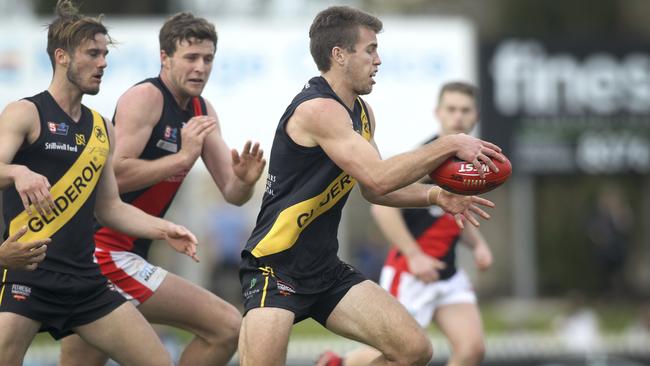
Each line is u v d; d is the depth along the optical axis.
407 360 19.28
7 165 18.44
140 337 20.19
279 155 19.33
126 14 77.88
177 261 63.53
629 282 70.12
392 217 26.42
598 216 65.75
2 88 52.91
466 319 26.84
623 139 57.94
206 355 22.05
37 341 44.22
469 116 27.08
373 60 19.22
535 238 70.88
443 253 27.06
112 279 21.81
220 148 23.16
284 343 19.11
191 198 61.84
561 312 56.94
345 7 19.36
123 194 22.11
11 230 19.53
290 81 53.28
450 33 53.88
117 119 21.64
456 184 18.48
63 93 19.73
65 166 19.59
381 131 53.47
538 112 57.44
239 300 59.78
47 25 21.52
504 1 83.00
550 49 57.62
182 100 22.28
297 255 19.47
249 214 70.50
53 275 19.55
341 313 19.64
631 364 35.38
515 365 35.34
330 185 19.23
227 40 53.22
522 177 58.41
